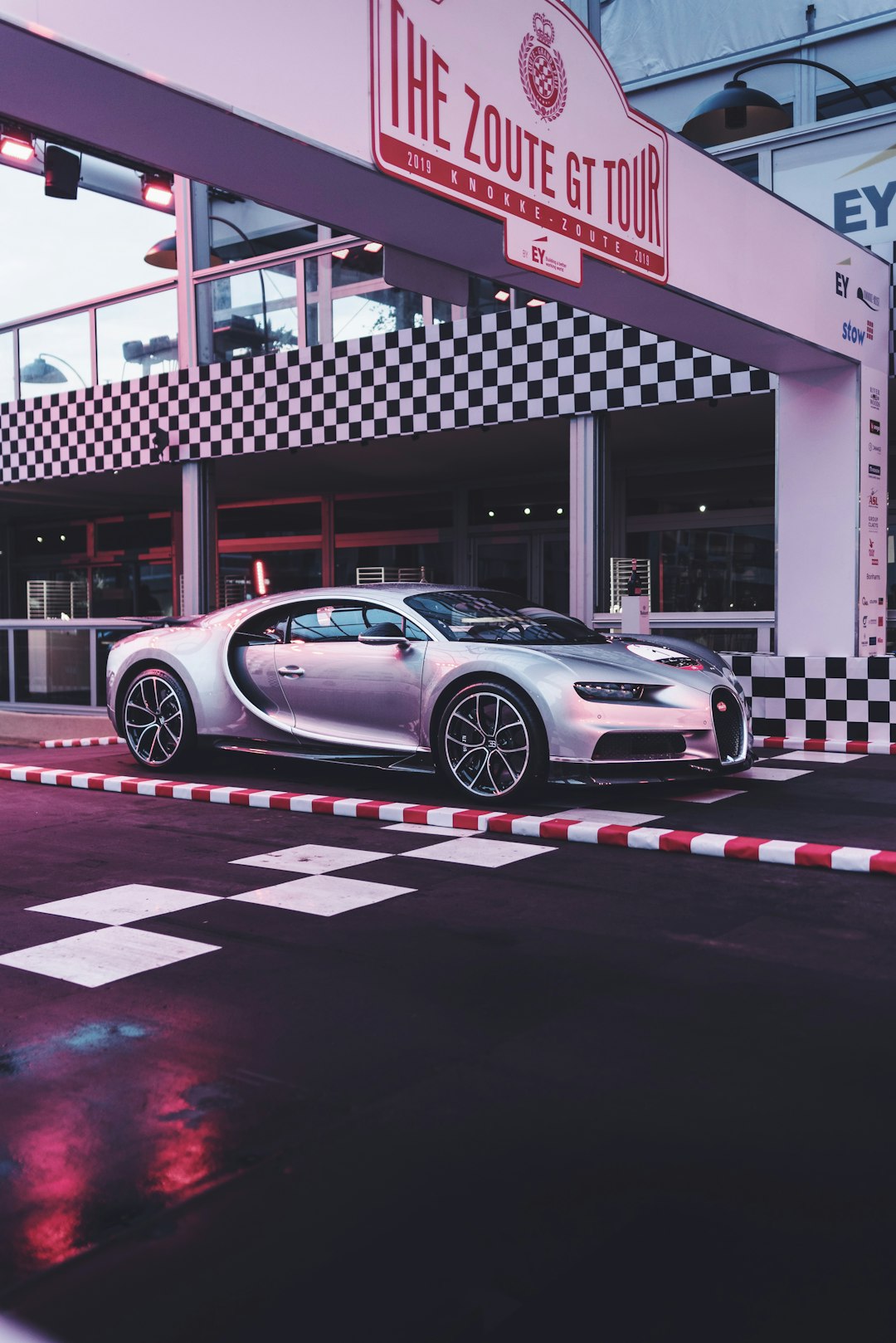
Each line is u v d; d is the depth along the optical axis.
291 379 9.27
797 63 7.71
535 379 8.12
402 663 5.01
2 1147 1.74
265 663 5.47
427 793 5.11
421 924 2.96
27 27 2.79
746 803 4.74
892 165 6.92
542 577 11.00
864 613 6.53
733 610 10.10
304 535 12.59
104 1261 1.42
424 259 4.38
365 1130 1.78
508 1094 1.91
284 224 9.30
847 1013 2.28
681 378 7.51
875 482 6.62
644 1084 1.94
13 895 3.32
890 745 6.33
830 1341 1.24
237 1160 1.69
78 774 5.64
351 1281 1.37
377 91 3.62
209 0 3.18
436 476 11.04
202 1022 2.26
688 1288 1.34
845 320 6.19
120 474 10.82
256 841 4.10
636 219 4.67
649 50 9.98
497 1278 1.37
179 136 3.38
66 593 14.59
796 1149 1.71
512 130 4.08
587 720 4.54
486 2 3.97
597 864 3.67
